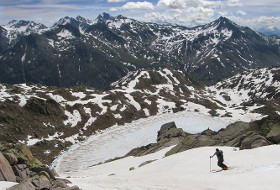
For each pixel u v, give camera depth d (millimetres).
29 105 143500
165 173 39312
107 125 154875
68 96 174375
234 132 67062
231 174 31875
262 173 30062
